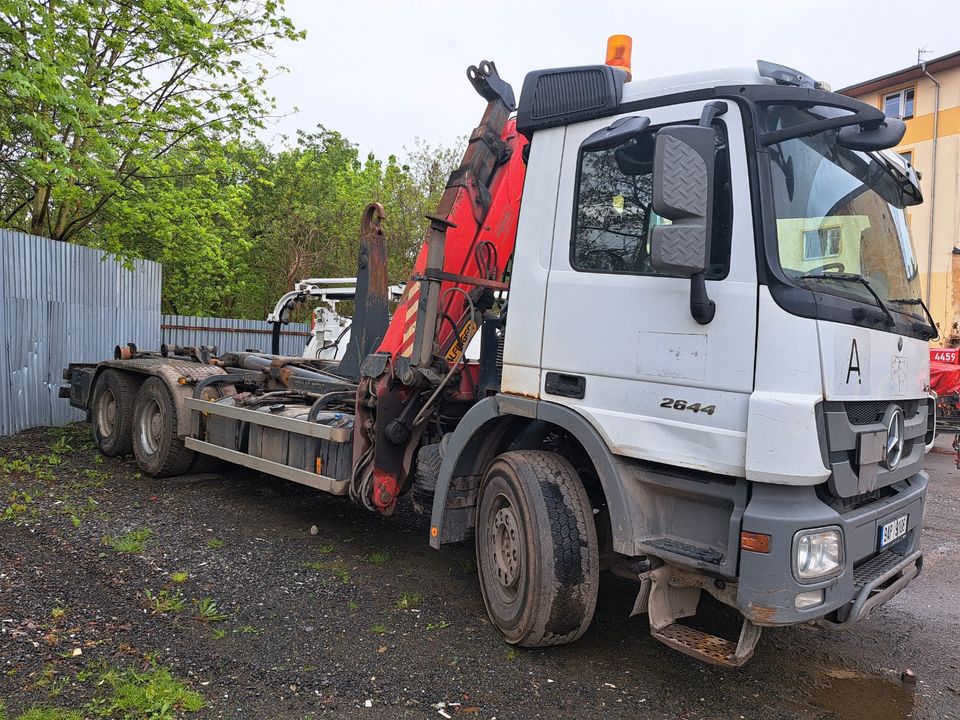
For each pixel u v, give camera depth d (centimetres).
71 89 940
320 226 2178
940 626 446
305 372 663
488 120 506
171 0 1114
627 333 348
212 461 745
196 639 380
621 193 363
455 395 492
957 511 752
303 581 471
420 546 558
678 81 348
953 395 1044
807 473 293
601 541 402
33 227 1255
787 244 317
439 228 468
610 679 363
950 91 2367
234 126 1345
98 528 557
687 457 323
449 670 361
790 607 294
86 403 874
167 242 1338
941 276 2364
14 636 369
